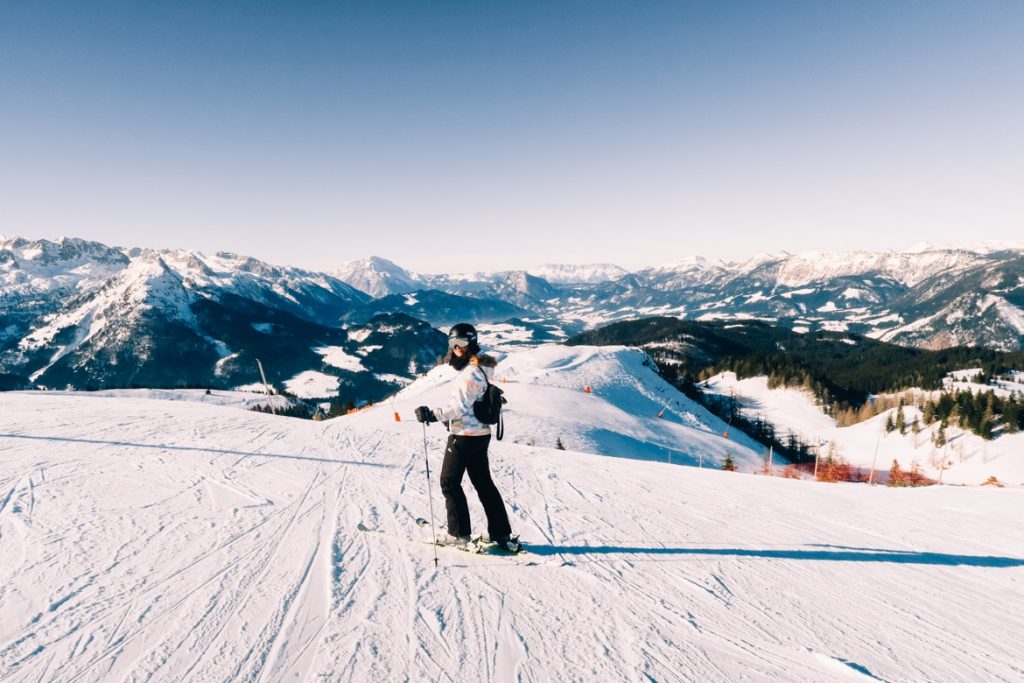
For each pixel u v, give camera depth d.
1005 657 2.72
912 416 107.19
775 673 2.48
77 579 3.20
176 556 3.60
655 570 3.69
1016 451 82.44
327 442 8.51
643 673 2.43
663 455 45.50
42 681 2.21
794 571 3.78
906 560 4.07
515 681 2.32
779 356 166.38
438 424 11.45
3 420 9.59
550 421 46.47
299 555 3.67
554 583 3.38
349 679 2.29
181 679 2.25
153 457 6.70
